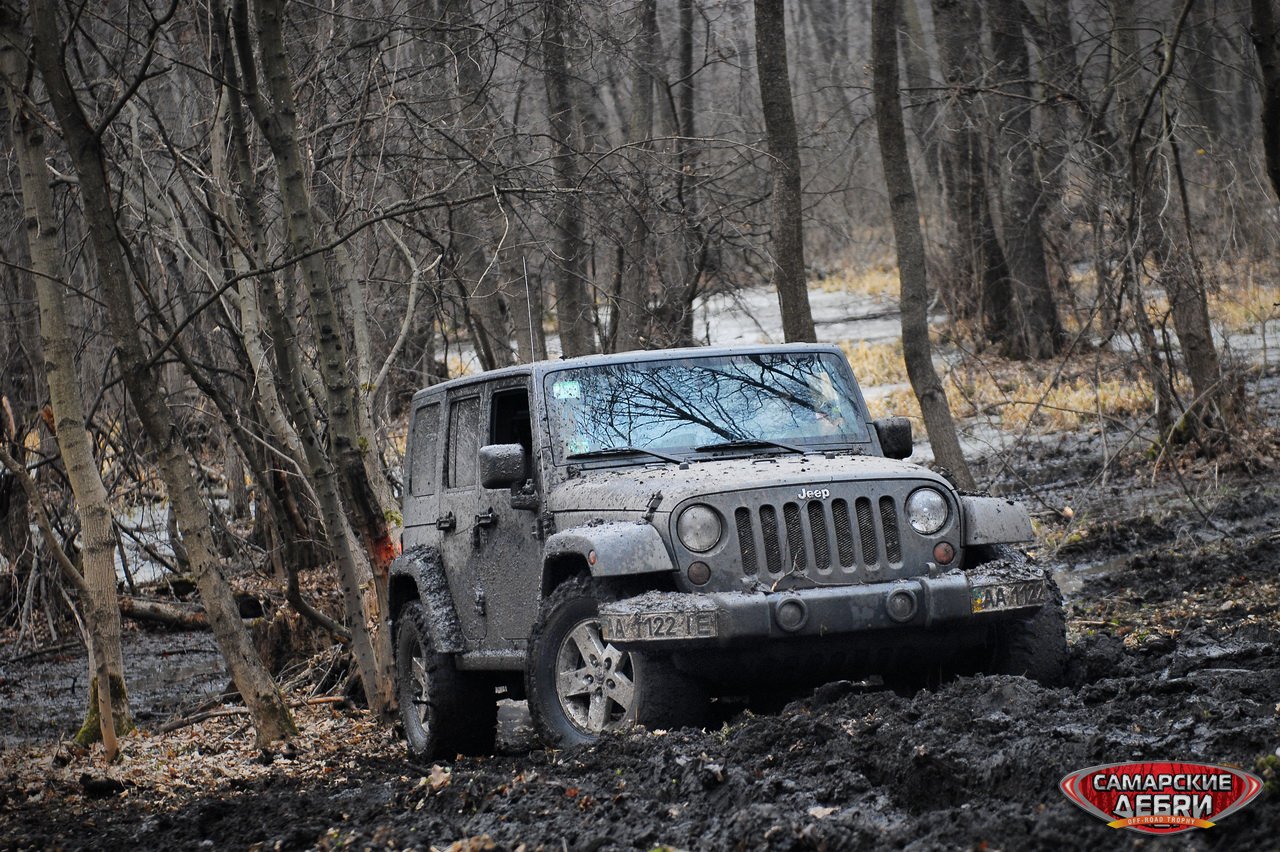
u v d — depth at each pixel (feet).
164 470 31.32
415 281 43.16
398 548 40.32
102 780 27.94
